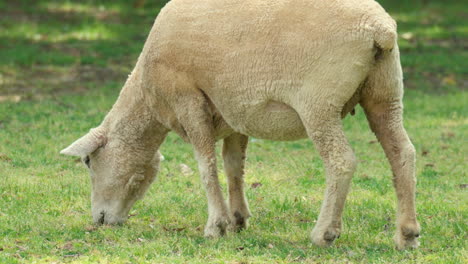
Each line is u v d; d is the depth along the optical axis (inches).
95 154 464.4
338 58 378.0
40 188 554.6
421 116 843.4
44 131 740.7
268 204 525.7
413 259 390.9
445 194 549.3
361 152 689.0
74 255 405.1
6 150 665.6
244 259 395.5
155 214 498.9
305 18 384.5
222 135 446.0
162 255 402.3
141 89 447.2
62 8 1460.4
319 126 387.9
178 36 420.8
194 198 538.6
